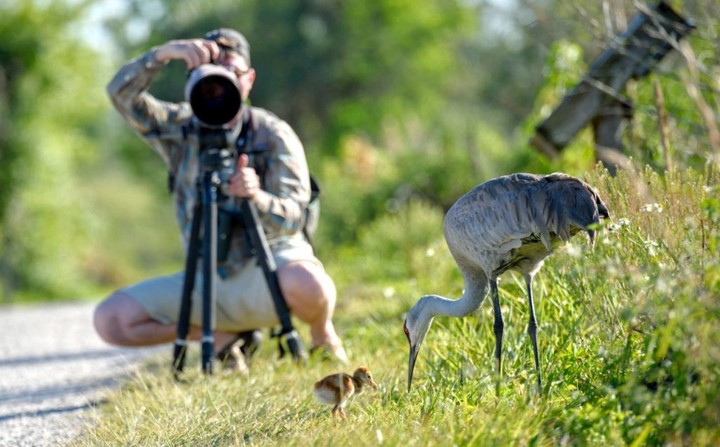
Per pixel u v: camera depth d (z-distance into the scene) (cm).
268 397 2119
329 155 13788
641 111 2925
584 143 3309
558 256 1964
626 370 1716
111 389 2625
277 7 14412
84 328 4541
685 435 1479
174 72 13362
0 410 2542
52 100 9931
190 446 1820
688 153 2727
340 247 6738
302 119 14762
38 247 9894
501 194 1802
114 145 16838
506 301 2273
